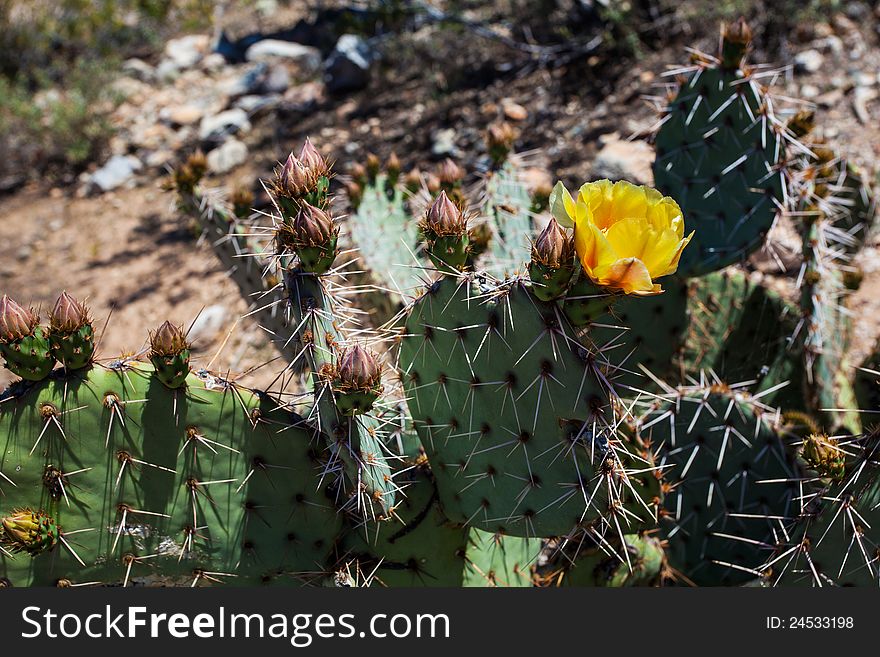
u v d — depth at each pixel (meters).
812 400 3.11
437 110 6.07
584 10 6.21
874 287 4.33
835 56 5.51
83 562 2.01
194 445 2.00
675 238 1.55
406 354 2.15
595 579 2.57
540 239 1.75
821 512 2.12
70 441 1.92
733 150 2.97
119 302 5.47
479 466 2.10
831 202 3.59
